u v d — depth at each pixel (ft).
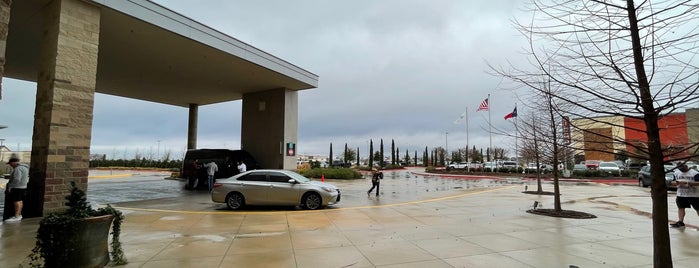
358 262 18.49
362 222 30.32
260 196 38.27
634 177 99.04
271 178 39.50
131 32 44.57
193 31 47.24
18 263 17.67
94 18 35.04
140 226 27.99
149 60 56.59
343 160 271.90
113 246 17.84
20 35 45.60
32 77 67.92
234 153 68.33
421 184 82.74
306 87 74.13
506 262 18.60
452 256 19.66
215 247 21.39
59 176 31.12
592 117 16.57
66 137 31.81
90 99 33.86
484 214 35.04
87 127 33.42
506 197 52.06
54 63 31.58
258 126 76.59
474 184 83.56
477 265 18.08
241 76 65.67
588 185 80.79
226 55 53.98
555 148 35.50
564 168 103.30
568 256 19.79
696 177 28.66
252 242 22.77
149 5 41.47
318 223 29.76
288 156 73.05
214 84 72.02
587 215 33.99
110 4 36.83
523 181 96.17
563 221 31.14
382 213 35.63
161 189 62.75
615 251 20.90
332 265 17.98
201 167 65.31
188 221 30.40
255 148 76.28
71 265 15.60
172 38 46.80
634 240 23.80
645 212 37.32
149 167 159.84
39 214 30.01
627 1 13.65
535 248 21.52
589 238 24.32
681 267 18.21
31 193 31.04
